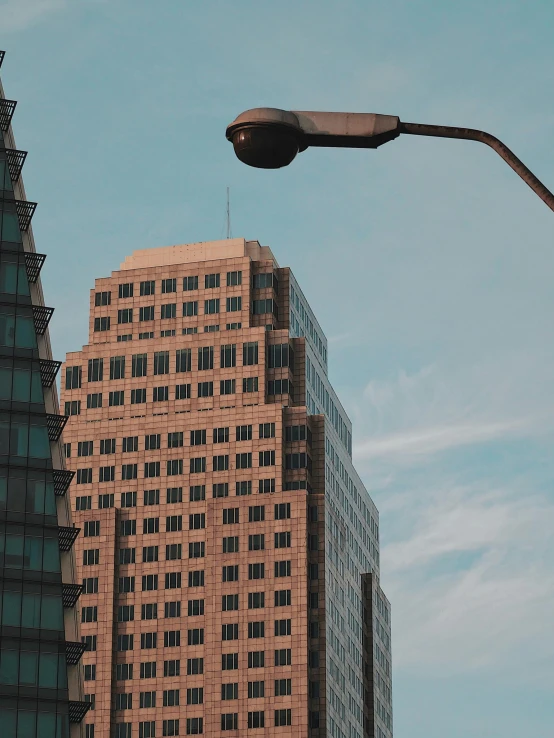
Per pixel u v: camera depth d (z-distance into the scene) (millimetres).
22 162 160500
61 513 148000
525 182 28000
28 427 150250
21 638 141625
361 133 29375
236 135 29594
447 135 28969
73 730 139750
